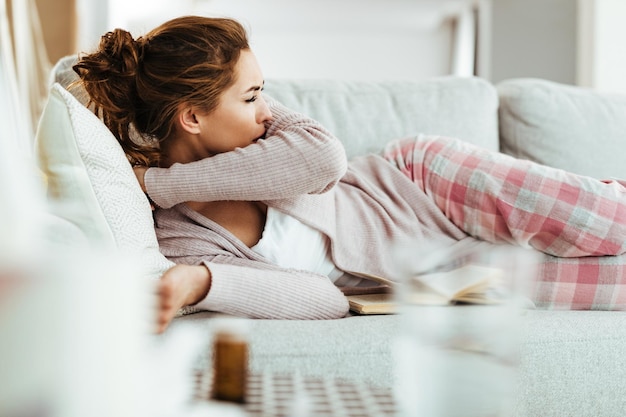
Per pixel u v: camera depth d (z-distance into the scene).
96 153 1.00
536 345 0.89
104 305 0.36
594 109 1.76
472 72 6.01
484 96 1.74
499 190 1.26
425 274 0.50
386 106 1.69
